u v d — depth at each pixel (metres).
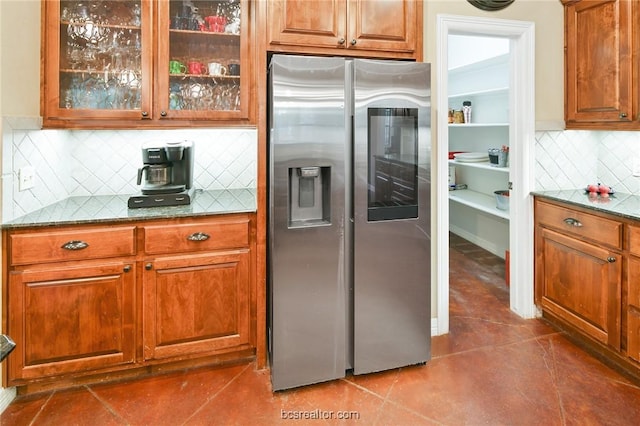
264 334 2.30
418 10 2.36
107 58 2.27
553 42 2.77
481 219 4.80
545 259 2.79
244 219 2.24
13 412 1.94
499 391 2.10
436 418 1.90
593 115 2.61
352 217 2.15
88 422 1.88
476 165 4.08
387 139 2.16
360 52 2.29
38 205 2.19
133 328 2.13
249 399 2.06
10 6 1.87
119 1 2.25
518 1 2.66
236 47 2.43
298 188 2.13
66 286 2.01
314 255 2.11
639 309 2.09
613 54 2.45
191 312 2.21
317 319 2.15
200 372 2.29
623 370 2.27
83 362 2.07
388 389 2.14
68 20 2.20
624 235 2.17
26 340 1.98
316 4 2.19
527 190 2.86
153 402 2.03
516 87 2.84
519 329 2.77
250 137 2.87
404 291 2.27
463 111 4.47
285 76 1.97
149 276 2.13
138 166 2.68
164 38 2.27
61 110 2.15
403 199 2.23
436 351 2.50
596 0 2.53
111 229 2.04
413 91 2.15
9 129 1.90
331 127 2.06
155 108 2.27
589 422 1.86
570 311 2.58
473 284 3.63
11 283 1.93
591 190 2.77
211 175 2.82
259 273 2.25
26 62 2.00
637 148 2.69
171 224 2.13
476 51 4.27
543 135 2.86
